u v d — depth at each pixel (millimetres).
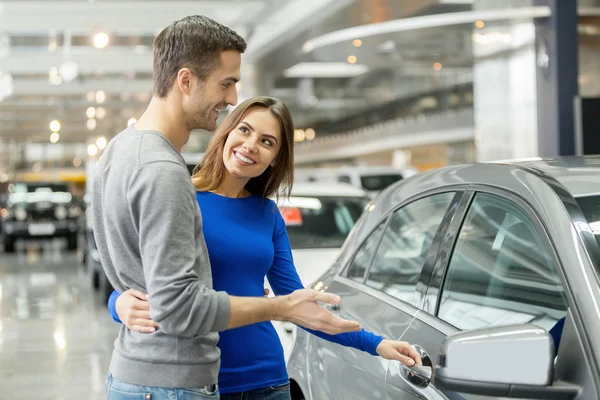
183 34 1986
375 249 2980
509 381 1640
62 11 16438
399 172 17312
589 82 14562
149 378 1932
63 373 7113
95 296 12211
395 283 2723
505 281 2166
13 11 16250
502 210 2273
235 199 2480
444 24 16734
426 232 2650
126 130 2064
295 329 3359
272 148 2428
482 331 1693
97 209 2074
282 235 2639
